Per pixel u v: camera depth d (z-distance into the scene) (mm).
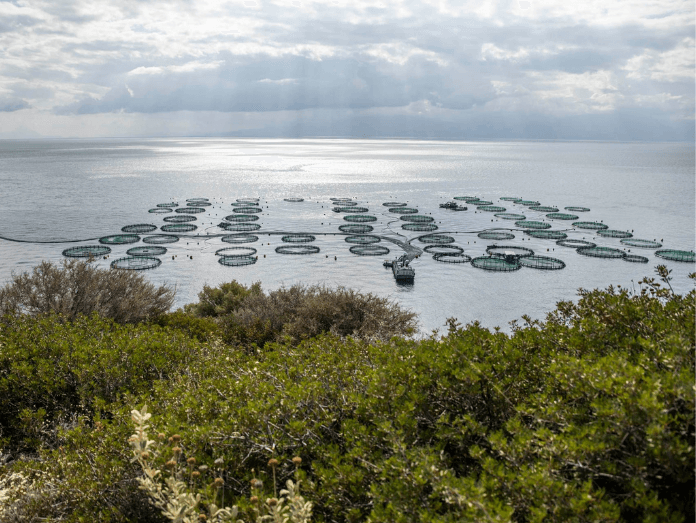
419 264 103812
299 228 137750
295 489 4625
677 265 100562
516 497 4367
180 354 13117
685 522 4176
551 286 89562
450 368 6695
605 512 3789
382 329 22016
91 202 170625
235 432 6586
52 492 7348
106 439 7543
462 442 5484
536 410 5562
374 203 178500
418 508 4539
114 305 24672
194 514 4625
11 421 10508
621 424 4441
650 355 5992
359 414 6602
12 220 137250
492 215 156750
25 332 14484
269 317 25688
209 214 154500
